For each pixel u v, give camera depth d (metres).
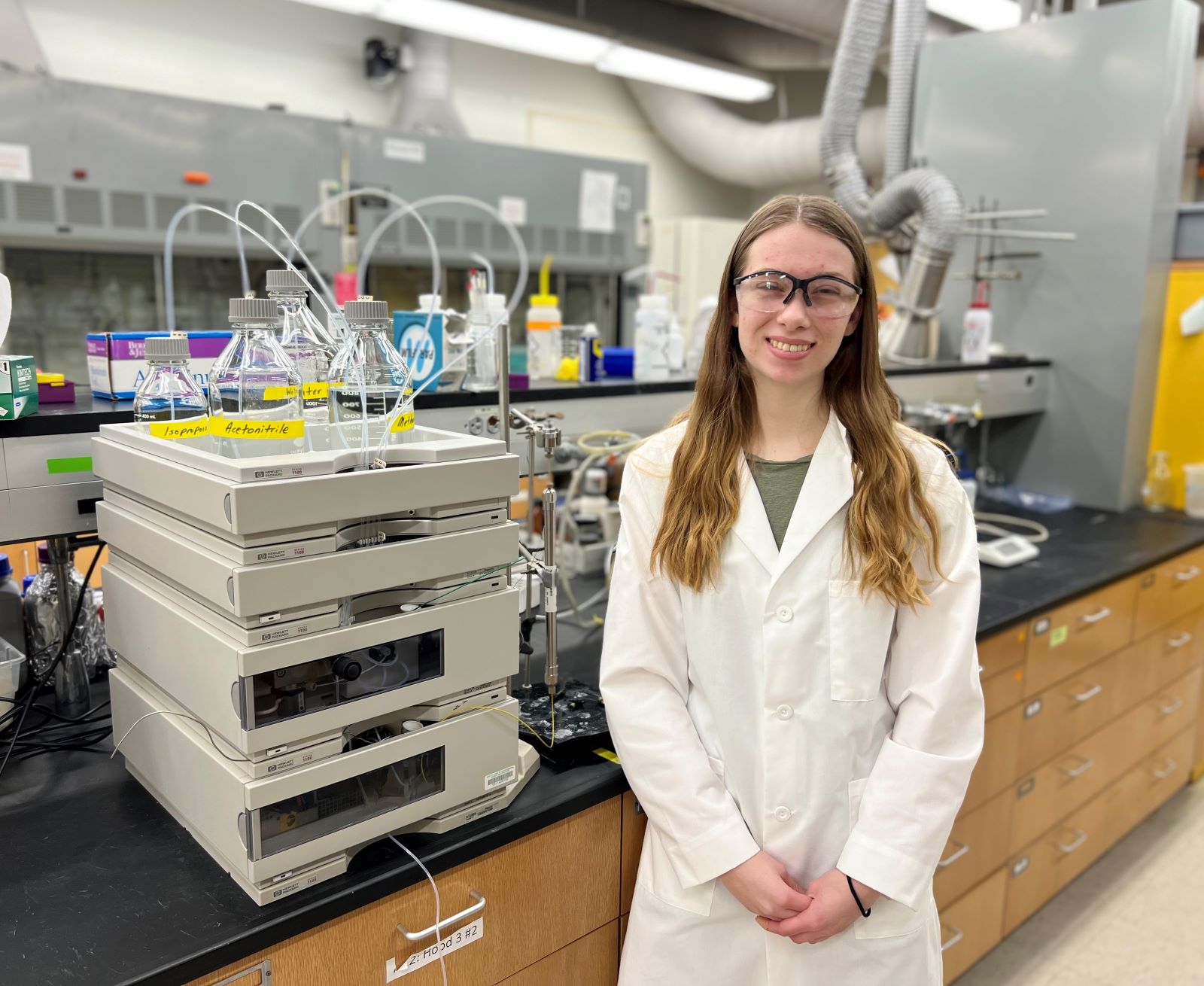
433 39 4.62
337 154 3.74
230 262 3.73
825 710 1.16
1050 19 2.86
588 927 1.30
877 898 1.16
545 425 1.44
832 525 1.19
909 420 2.49
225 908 0.99
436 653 1.09
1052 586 2.14
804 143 5.03
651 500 1.26
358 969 1.05
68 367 3.49
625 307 5.03
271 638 0.94
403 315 1.65
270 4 4.45
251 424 1.03
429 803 1.10
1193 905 2.40
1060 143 2.89
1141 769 2.63
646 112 5.83
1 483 1.24
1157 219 2.78
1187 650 2.75
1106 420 2.95
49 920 0.97
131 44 4.09
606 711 1.24
